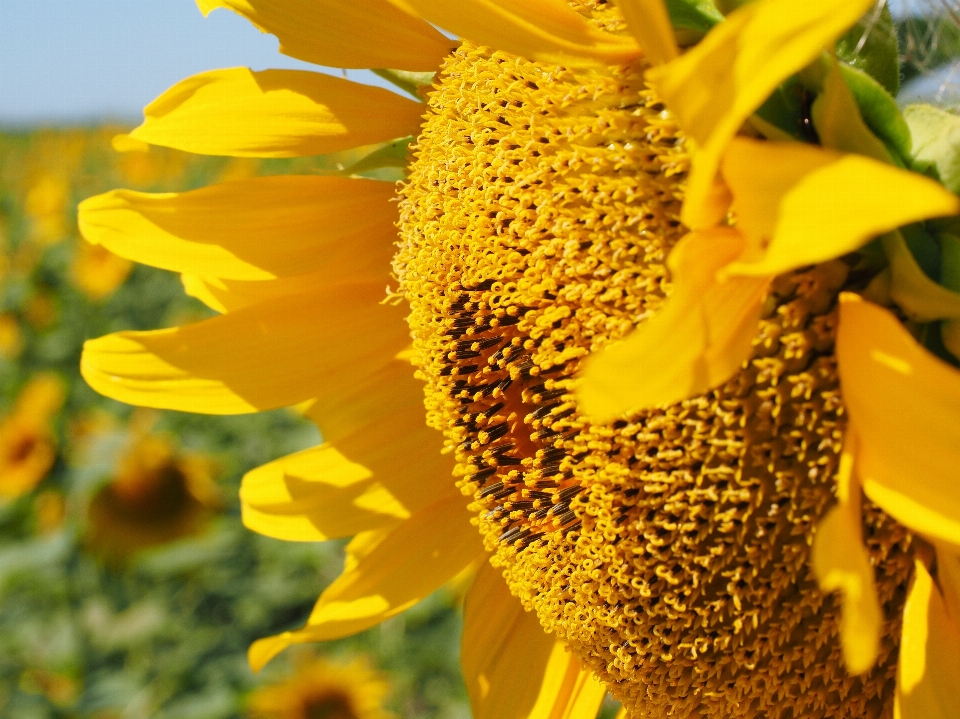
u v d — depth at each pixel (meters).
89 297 1.11
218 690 0.71
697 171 0.22
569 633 0.30
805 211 0.22
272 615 0.82
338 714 0.62
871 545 0.26
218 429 0.95
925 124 0.25
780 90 0.25
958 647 0.25
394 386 0.35
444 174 0.30
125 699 0.70
